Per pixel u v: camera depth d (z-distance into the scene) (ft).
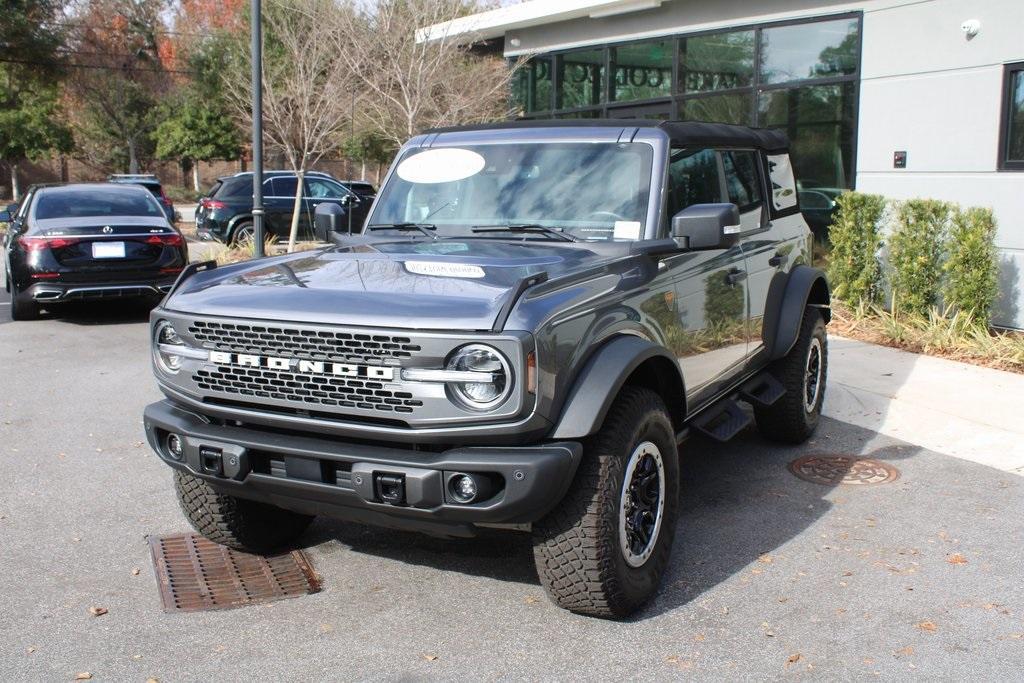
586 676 11.37
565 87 49.19
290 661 11.77
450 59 48.57
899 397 24.34
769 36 38.63
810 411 20.89
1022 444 20.54
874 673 11.41
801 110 37.55
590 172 15.23
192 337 12.57
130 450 20.48
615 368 11.96
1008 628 12.53
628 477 12.46
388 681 11.29
